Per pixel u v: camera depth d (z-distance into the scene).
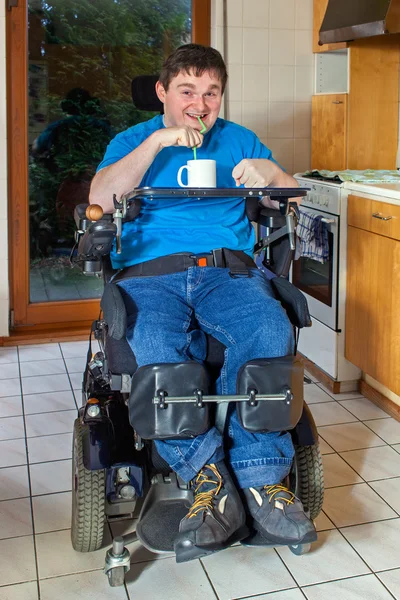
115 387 1.65
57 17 3.55
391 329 2.63
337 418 2.75
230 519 1.52
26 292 3.74
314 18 3.65
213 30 3.68
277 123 3.76
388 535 1.95
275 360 1.55
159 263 1.80
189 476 1.57
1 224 3.53
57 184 3.73
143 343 1.59
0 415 2.77
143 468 1.74
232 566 1.82
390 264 2.61
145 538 1.62
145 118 3.78
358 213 2.80
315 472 1.85
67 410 2.82
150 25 3.68
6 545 1.90
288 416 1.55
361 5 3.10
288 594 1.70
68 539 1.94
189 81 1.84
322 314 3.10
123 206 1.64
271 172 1.82
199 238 1.87
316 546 1.90
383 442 2.54
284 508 1.56
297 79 3.74
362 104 3.43
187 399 1.49
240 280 1.76
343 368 3.01
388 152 3.53
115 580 1.71
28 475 2.29
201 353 1.69
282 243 1.90
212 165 1.74
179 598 1.69
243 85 3.68
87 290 3.87
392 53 3.42
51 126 3.66
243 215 1.99
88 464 1.68
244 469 1.60
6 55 3.46
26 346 3.65
